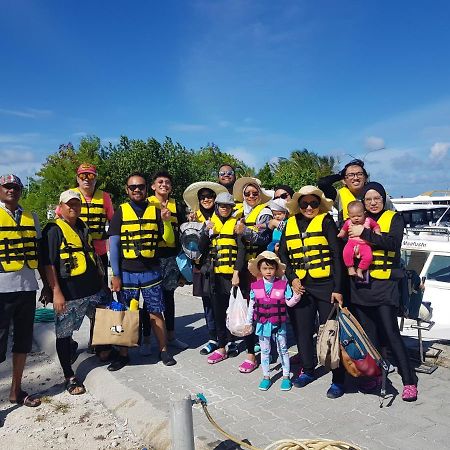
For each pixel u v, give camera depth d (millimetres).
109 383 5293
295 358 5805
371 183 4785
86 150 29719
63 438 4301
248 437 4012
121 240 5695
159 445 4012
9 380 5766
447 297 7102
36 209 28156
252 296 5164
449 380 4996
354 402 4602
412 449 3736
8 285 4660
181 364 5926
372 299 4598
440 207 13758
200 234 5812
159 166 29781
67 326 5297
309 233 4812
